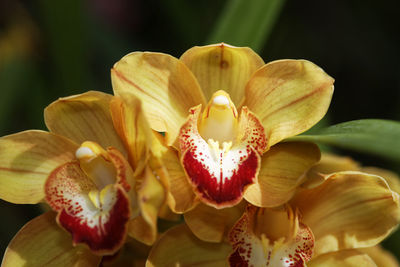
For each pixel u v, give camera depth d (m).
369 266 0.43
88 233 0.41
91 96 0.42
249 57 0.43
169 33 0.68
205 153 0.42
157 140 0.42
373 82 0.66
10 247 0.43
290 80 0.42
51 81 0.59
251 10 0.48
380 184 0.43
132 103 0.40
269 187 0.42
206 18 0.61
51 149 0.44
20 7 0.67
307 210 0.44
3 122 0.58
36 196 0.44
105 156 0.43
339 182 0.43
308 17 0.66
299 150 0.42
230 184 0.42
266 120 0.43
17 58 0.61
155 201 0.39
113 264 0.45
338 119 0.65
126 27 0.71
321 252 0.43
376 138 0.40
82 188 0.43
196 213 0.43
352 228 0.43
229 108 0.43
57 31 0.55
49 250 0.44
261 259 0.43
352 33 0.66
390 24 0.66
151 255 0.43
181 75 0.43
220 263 0.43
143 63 0.42
